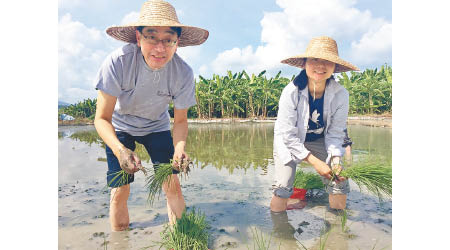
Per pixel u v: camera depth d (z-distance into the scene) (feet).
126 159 6.50
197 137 28.81
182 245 6.67
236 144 22.86
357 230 7.55
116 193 7.61
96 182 12.01
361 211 8.86
